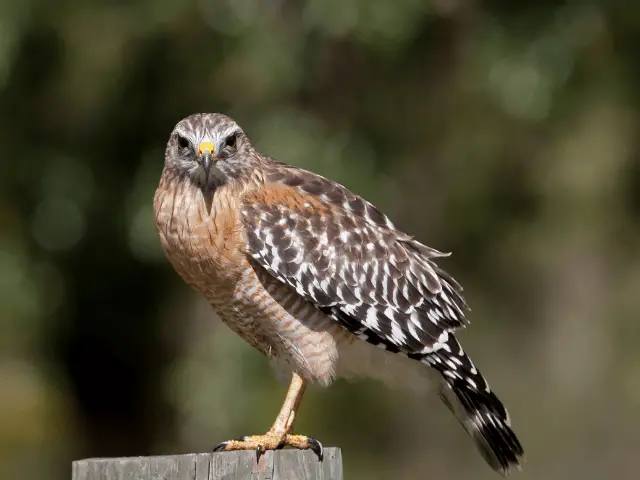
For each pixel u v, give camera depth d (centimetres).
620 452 1861
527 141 1420
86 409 1570
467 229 1436
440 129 1358
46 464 1620
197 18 1246
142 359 1541
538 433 1889
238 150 844
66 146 1312
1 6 1189
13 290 1297
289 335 866
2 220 1326
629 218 1598
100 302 1473
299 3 1242
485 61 1262
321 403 1568
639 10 1261
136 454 1562
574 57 1260
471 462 1688
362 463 1614
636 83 1309
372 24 1185
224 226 834
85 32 1249
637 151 1491
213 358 1321
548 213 1563
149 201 1249
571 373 1914
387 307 873
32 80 1273
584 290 1884
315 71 1284
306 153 1228
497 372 1848
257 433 1309
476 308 1597
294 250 849
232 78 1276
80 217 1319
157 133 1308
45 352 1520
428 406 1672
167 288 1475
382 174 1281
